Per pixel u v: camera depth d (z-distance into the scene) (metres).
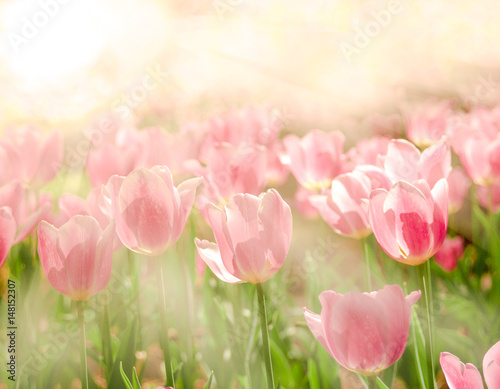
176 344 1.48
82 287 1.12
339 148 1.44
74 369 1.39
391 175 1.25
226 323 1.35
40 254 1.12
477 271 1.55
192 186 1.17
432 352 1.14
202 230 1.66
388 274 1.54
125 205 1.13
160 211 1.13
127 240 1.15
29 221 1.19
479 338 1.46
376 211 1.14
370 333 1.06
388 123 2.65
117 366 1.23
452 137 1.58
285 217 1.12
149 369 1.55
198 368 1.50
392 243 1.14
